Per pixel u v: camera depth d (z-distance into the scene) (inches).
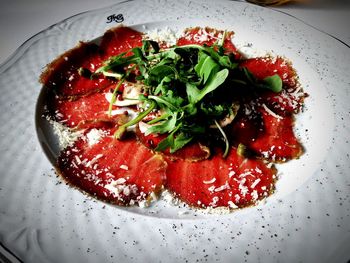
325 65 9.4
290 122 8.5
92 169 7.7
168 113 8.3
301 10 11.5
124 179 7.5
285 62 9.8
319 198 6.8
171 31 10.9
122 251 6.1
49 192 7.1
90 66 10.1
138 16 11.1
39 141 8.0
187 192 7.4
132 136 8.5
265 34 10.4
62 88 9.5
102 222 6.6
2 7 11.9
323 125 8.2
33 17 11.6
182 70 8.8
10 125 8.3
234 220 6.5
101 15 11.0
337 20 11.1
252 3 11.8
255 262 5.9
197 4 11.4
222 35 10.6
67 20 10.8
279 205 6.7
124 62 9.3
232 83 9.0
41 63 9.7
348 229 6.3
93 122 8.8
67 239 6.2
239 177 7.6
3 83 9.2
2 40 10.6
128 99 9.1
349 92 8.7
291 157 7.8
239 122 8.6
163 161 7.9
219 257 6.0
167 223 6.6
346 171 7.2
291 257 6.0
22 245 6.1
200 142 8.2
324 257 5.9
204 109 8.2
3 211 6.6
